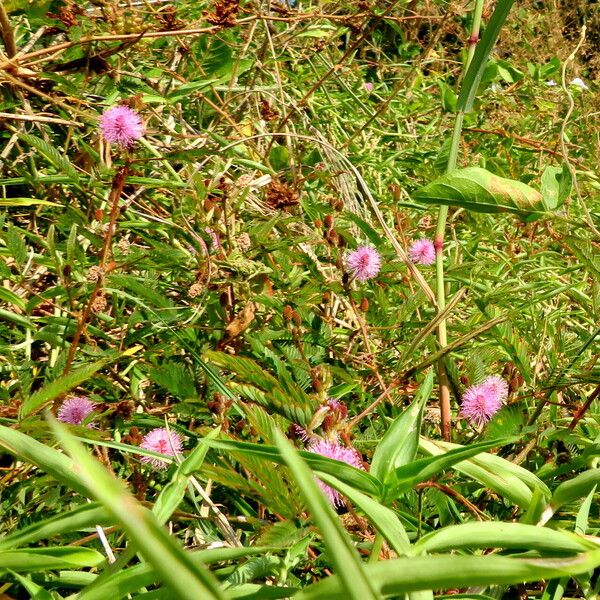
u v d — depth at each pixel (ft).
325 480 1.24
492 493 1.71
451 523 1.59
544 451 1.80
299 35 3.57
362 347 2.31
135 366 2.08
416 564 0.89
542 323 2.19
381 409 2.01
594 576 1.57
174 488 1.38
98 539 1.58
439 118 4.20
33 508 1.72
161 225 2.39
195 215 2.32
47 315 2.24
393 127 4.35
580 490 1.34
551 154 3.70
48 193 2.44
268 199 2.50
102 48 2.81
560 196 1.96
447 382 1.94
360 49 5.13
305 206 2.63
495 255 3.15
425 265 2.36
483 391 1.72
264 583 1.46
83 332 2.03
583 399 2.08
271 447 1.30
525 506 1.42
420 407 1.40
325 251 2.62
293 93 3.82
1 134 2.57
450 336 2.44
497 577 0.88
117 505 0.67
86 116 2.50
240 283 2.14
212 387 1.97
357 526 1.56
